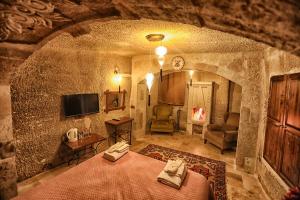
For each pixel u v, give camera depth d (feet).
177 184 6.28
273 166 7.95
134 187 6.30
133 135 17.29
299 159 5.82
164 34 8.19
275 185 7.73
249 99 11.07
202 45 10.18
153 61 15.31
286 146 6.78
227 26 3.34
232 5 2.63
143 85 17.54
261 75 10.61
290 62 6.86
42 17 4.04
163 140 17.53
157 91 21.15
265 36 3.20
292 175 6.25
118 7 3.60
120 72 15.47
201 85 18.61
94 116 13.53
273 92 8.41
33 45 5.31
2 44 4.98
